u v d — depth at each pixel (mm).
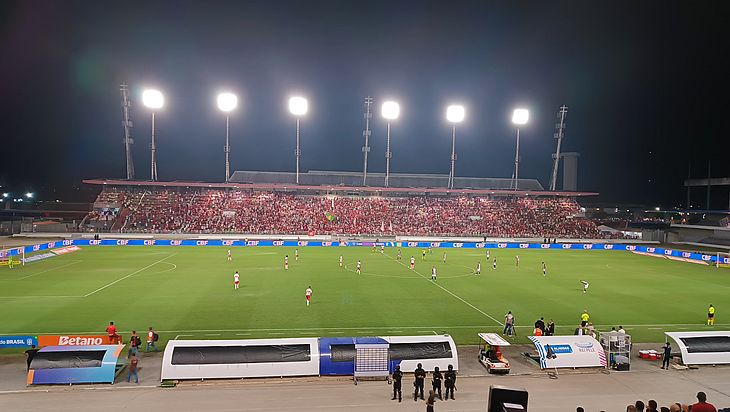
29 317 31438
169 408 18609
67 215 117188
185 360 21672
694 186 128125
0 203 117875
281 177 112375
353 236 88312
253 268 54188
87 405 18766
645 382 22516
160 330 29109
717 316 34969
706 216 104812
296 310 34406
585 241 92188
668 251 76125
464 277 50562
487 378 22594
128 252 68500
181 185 92438
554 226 98562
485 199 104875
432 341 23562
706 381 22766
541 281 49062
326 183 112562
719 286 47812
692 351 24734
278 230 90188
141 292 39750
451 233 93812
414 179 115938
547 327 29234
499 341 23453
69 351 21516
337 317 32688
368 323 31422
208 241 79750
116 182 91375
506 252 77438
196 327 29828
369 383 21875
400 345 23094
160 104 89375
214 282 44844
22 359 23891
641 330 31188
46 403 18891
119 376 22016
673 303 39344
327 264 58312
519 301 39062
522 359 25484
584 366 23984
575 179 135500
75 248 72000
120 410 18328
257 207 95750
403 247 82188
